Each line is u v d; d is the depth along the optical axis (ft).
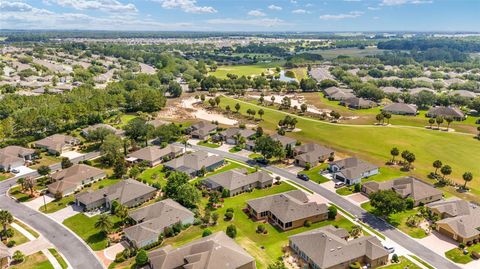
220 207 350.43
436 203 347.15
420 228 313.94
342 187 394.11
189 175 417.69
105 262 265.13
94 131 522.47
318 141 547.90
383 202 319.47
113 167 448.24
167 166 442.91
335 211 328.29
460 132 592.60
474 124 643.45
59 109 588.50
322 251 260.83
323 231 281.74
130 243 287.69
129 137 542.98
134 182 372.58
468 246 287.69
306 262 265.34
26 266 258.78
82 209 344.90
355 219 326.65
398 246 286.66
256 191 386.73
